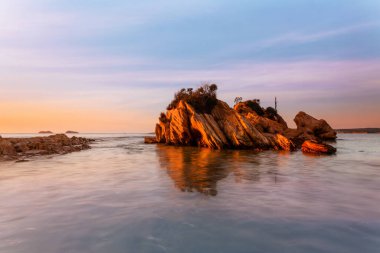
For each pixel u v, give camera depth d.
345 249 6.78
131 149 46.53
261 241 7.25
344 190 13.12
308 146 37.38
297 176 17.22
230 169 20.41
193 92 56.00
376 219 8.89
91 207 10.23
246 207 10.21
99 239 7.37
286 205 10.48
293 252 6.63
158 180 15.78
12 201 11.12
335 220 8.80
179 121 53.38
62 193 12.52
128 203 10.77
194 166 22.25
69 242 7.16
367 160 26.88
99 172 19.06
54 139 57.81
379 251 6.67
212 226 8.30
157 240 7.32
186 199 11.37
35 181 15.59
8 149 33.31
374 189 13.34
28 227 8.20
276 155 32.72
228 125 46.50
